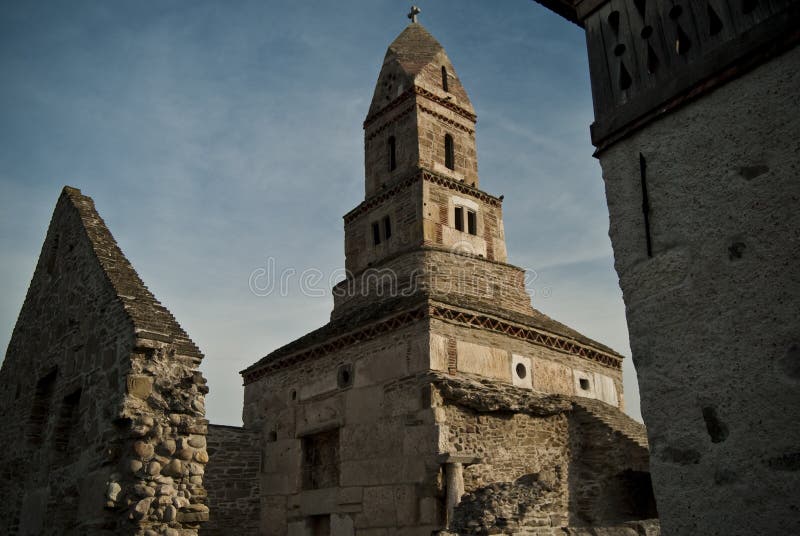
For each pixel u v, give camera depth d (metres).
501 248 20.14
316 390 16.45
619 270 4.78
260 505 17.06
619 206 4.90
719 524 3.88
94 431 9.67
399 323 14.68
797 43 4.00
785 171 3.94
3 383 13.61
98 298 10.60
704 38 4.57
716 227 4.23
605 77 5.30
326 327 18.05
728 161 4.25
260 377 18.69
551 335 16.58
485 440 14.05
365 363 15.25
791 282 3.79
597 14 5.53
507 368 15.13
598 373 17.86
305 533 15.41
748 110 4.21
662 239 4.54
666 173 4.62
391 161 21.05
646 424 4.39
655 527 10.87
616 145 5.04
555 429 15.61
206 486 16.58
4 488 12.12
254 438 17.84
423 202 18.66
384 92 21.98
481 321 15.01
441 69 21.88
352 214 20.94
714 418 4.02
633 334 4.58
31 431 11.69
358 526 14.10
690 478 4.08
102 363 10.01
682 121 4.59
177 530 8.63
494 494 11.41
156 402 9.20
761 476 3.73
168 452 9.02
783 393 3.71
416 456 13.33
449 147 21.09
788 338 3.74
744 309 3.98
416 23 23.94
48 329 12.34
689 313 4.27
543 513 11.35
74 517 9.53
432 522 12.53
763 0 4.24
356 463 14.62
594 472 15.53
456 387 13.70
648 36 5.00
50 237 13.48
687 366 4.22
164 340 9.59
